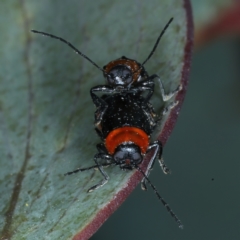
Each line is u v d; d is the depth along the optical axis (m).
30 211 0.11
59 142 0.11
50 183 0.11
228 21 0.12
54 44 0.11
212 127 0.13
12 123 0.11
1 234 0.11
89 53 0.12
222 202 0.12
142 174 0.11
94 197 0.11
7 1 0.11
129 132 0.11
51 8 0.12
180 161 0.12
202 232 0.12
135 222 0.12
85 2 0.12
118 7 0.12
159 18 0.11
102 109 0.11
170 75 0.11
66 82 0.11
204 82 0.13
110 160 0.11
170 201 0.12
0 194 0.11
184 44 0.11
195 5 0.12
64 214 0.11
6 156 0.11
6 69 0.11
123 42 0.12
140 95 0.12
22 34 0.11
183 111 0.13
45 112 0.11
